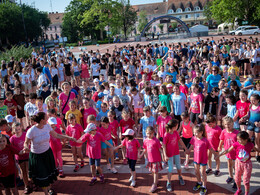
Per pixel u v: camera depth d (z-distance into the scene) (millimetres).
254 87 7484
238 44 15719
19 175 6348
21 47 25078
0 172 4953
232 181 5504
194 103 7348
